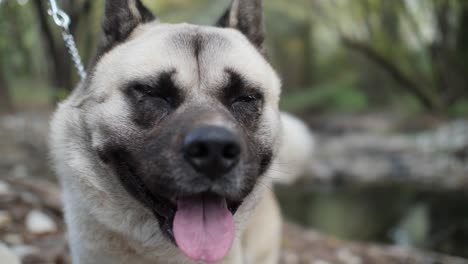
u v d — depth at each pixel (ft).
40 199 3.71
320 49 17.26
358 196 6.98
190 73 2.50
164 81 2.47
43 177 4.81
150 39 2.56
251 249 3.05
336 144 10.84
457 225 5.32
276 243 3.22
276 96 2.74
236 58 2.58
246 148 2.38
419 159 8.82
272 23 13.44
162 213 2.44
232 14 2.86
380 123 12.19
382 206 6.31
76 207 2.56
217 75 2.53
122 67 2.50
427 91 8.54
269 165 2.72
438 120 10.27
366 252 4.28
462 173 7.91
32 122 6.07
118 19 2.68
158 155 2.35
